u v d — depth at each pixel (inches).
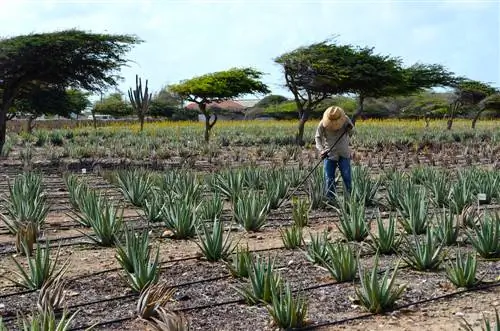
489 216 361.4
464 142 1318.9
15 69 889.5
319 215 438.9
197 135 1541.6
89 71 923.4
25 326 192.9
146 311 230.2
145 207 412.5
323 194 465.7
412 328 223.0
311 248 305.0
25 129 2034.9
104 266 301.9
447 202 465.1
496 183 507.8
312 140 1362.0
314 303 248.4
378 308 237.8
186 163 802.8
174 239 358.6
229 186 515.8
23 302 250.4
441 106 2918.3
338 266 272.8
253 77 1321.4
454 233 341.7
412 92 1542.8
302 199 509.4
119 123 2438.5
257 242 353.4
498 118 2992.1
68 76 927.7
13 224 378.9
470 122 2511.1
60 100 1288.1
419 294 258.4
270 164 858.1
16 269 298.5
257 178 569.9
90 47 887.1
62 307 239.6
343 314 236.8
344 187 462.3
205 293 260.8
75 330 220.7
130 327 223.6
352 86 1282.0
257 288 246.2
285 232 352.8
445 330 220.5
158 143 1219.9
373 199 476.4
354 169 571.2
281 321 221.8
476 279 275.9
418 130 1765.5
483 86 1883.6
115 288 267.1
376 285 237.1
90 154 996.6
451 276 269.3
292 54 1232.8
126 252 288.8
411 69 1535.4
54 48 863.7
